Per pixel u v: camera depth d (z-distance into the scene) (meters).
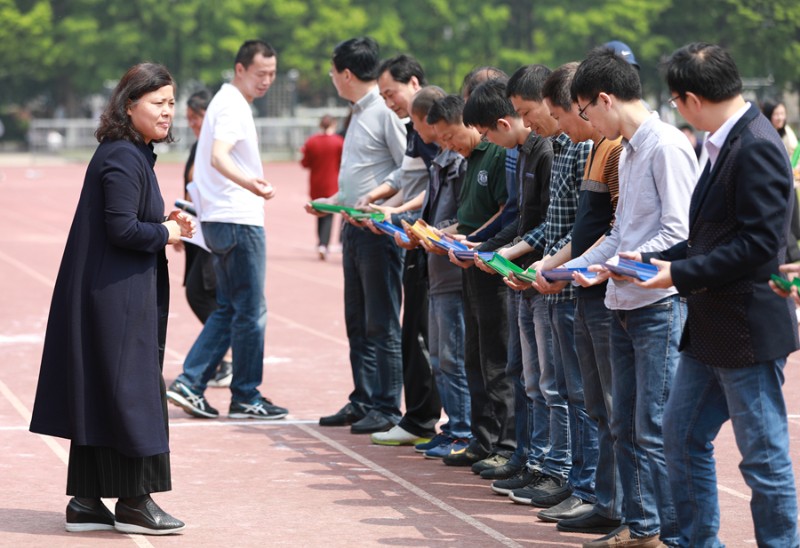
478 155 10.18
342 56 12.19
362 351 12.32
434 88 10.70
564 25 99.62
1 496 9.55
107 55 106.44
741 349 6.62
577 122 7.94
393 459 10.90
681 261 6.60
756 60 76.31
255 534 8.57
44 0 108.00
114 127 8.47
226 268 12.52
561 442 9.23
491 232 9.95
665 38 96.75
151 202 8.53
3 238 34.38
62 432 8.45
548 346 9.10
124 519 8.59
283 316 20.06
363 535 8.53
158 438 8.44
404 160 11.77
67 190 58.22
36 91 118.12
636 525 7.92
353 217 11.41
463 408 10.87
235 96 12.41
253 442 11.59
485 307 10.02
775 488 6.69
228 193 12.36
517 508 9.23
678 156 7.18
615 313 7.61
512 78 8.68
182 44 106.12
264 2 108.69
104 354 8.30
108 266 8.37
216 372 14.66
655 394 7.45
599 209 8.01
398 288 11.96
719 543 7.20
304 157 28.08
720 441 11.41
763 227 6.41
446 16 104.75
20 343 17.11
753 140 6.49
